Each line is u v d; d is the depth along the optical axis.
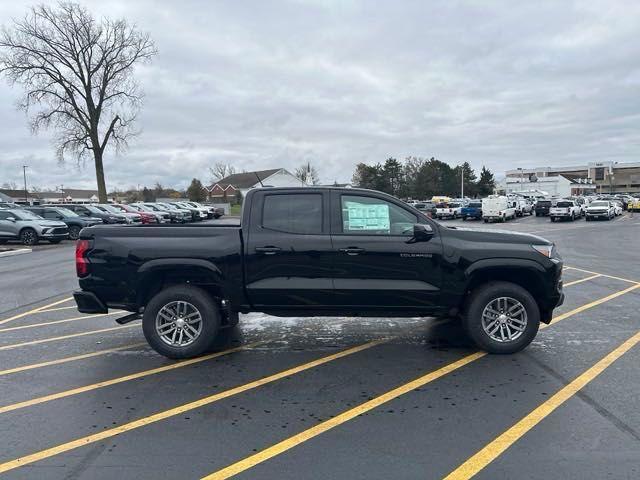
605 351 5.88
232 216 61.97
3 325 7.59
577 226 33.53
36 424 4.11
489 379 5.03
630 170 127.56
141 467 3.42
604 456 3.50
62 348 6.32
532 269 5.66
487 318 5.80
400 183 89.50
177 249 5.66
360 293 5.64
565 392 4.66
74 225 26.78
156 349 5.73
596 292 9.62
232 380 5.10
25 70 41.78
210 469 3.39
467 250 5.65
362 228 5.72
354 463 3.45
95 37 44.22
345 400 4.56
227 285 5.68
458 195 96.38
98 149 45.72
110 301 5.78
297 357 5.85
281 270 5.65
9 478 3.29
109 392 4.80
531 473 3.29
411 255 5.63
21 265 15.63
